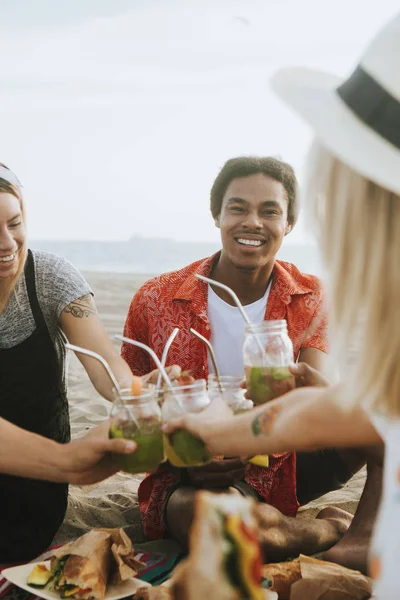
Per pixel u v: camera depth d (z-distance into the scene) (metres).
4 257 3.01
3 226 2.99
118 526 3.67
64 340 3.37
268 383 2.79
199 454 2.43
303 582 2.57
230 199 3.52
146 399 2.54
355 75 1.70
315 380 2.84
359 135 1.63
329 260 1.67
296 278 3.70
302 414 2.15
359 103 1.66
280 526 3.11
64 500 3.35
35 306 3.18
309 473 3.48
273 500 3.43
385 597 1.64
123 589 2.63
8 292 3.12
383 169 1.56
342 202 1.63
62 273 3.26
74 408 5.71
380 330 1.60
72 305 3.23
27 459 2.57
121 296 15.94
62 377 3.36
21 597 2.77
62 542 3.43
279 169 3.53
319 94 1.78
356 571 2.66
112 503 3.89
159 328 3.62
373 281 1.58
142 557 3.17
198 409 2.54
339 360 1.67
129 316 3.71
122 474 4.48
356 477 4.48
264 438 2.23
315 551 3.19
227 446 2.31
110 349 3.22
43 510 3.20
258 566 1.37
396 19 1.67
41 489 3.19
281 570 2.71
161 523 3.42
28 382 3.16
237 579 1.36
